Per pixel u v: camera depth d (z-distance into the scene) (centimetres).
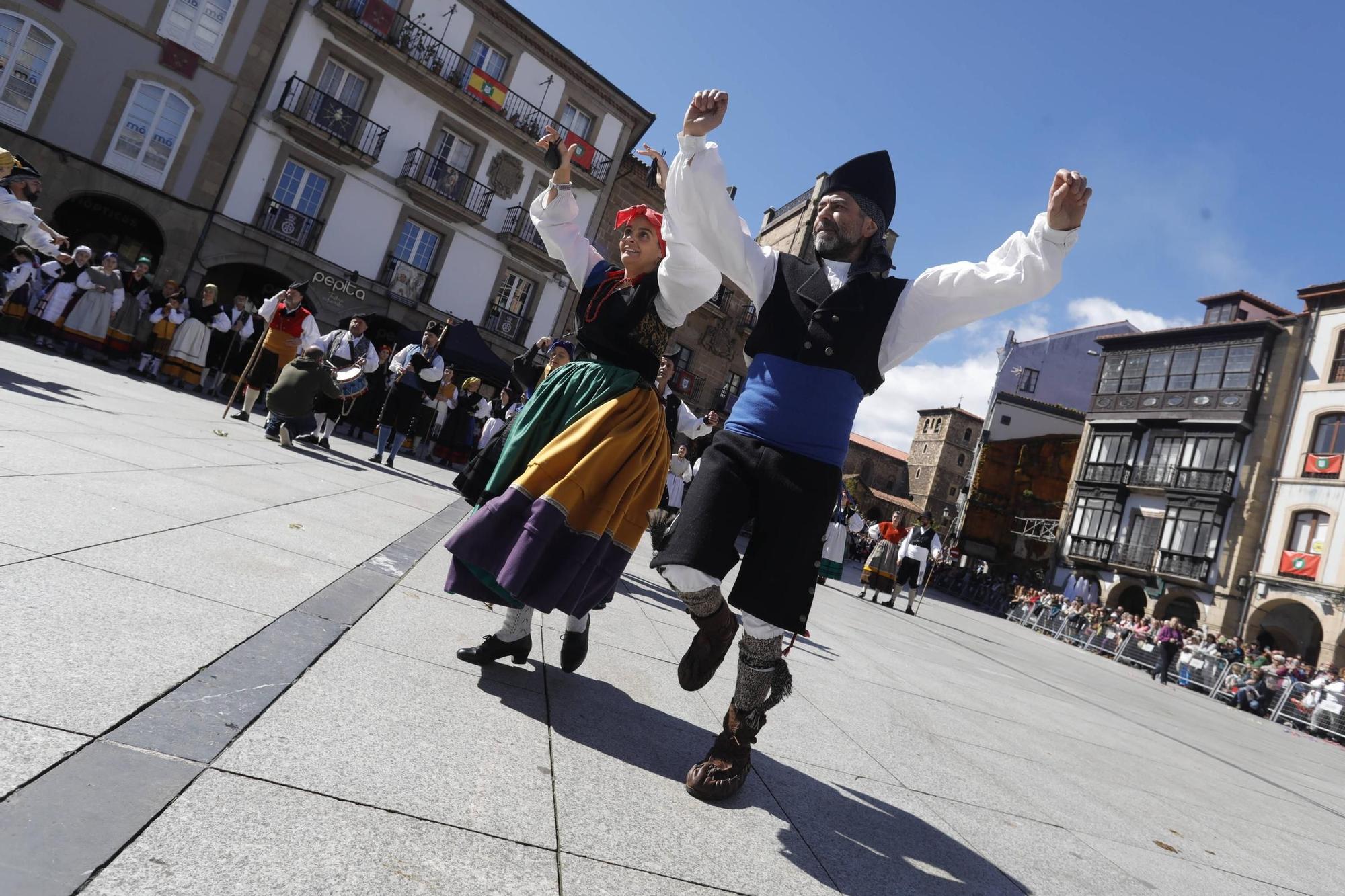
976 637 1346
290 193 2012
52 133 1720
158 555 258
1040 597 2792
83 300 1180
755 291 234
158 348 1259
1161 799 375
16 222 592
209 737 154
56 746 134
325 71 2022
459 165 2258
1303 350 2662
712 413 497
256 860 122
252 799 138
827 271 231
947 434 5588
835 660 524
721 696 320
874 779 273
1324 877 311
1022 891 205
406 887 126
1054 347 4278
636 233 272
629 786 199
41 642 170
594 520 234
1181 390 2964
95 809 121
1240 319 3109
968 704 502
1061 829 274
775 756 267
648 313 262
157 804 128
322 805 143
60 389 632
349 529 419
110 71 1758
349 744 171
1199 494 2770
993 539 3938
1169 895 234
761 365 226
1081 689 930
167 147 1836
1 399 471
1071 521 3300
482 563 230
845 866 191
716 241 228
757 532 213
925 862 208
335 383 815
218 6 1852
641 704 276
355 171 2073
